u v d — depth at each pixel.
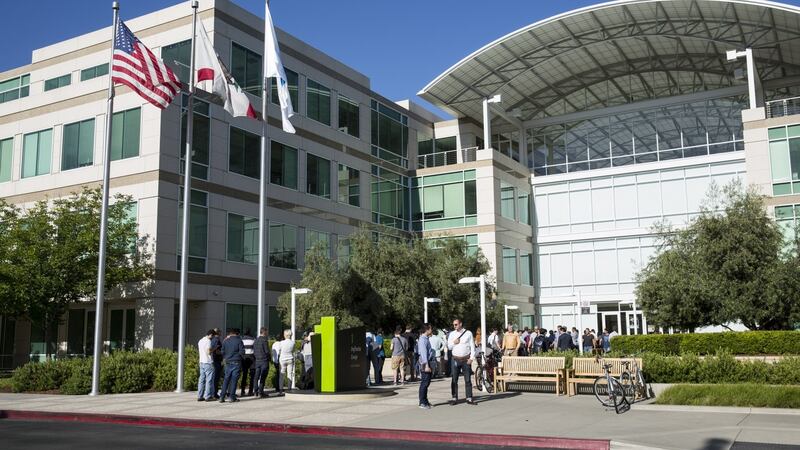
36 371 22.17
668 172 44.56
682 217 43.59
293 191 38.03
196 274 31.52
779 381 18.42
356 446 11.39
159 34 34.94
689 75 49.84
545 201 48.59
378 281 31.81
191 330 32.22
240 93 22.27
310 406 16.83
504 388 19.84
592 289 45.72
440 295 33.34
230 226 33.75
